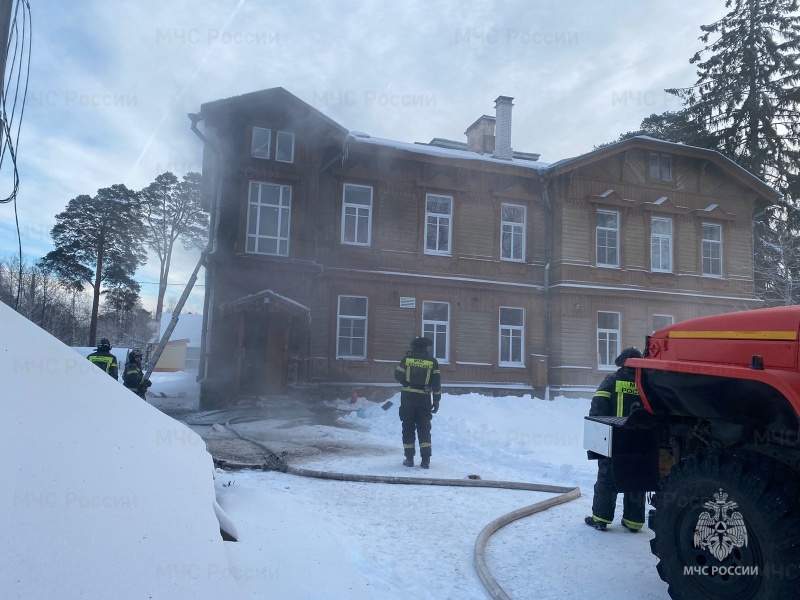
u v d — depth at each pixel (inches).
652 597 157.8
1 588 79.4
